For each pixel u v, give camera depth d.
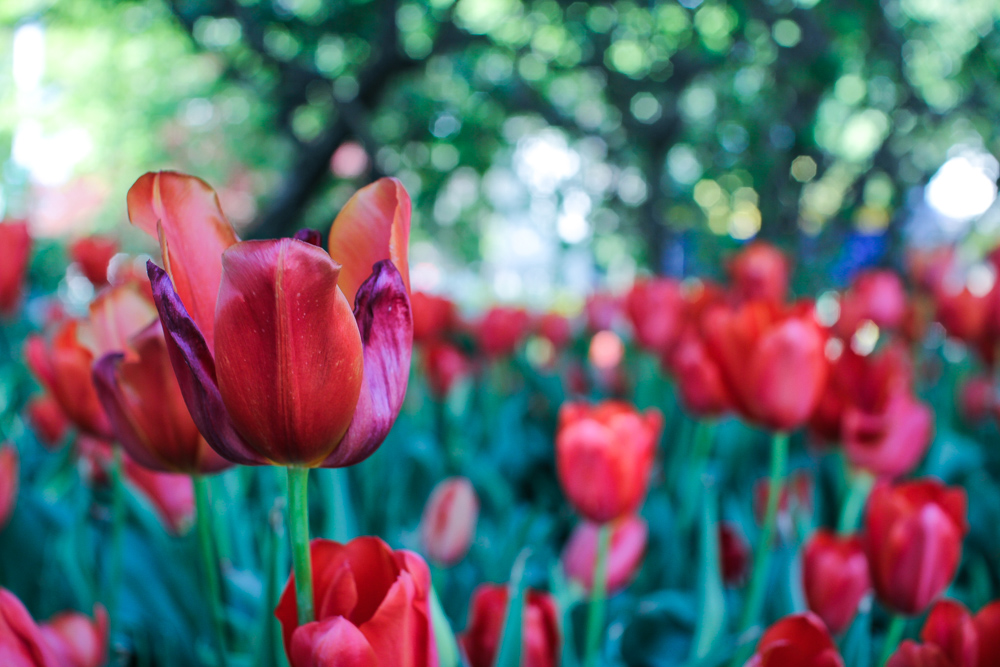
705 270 2.92
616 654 0.73
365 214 0.44
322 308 0.38
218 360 0.40
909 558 0.56
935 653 0.50
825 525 0.92
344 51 3.42
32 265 1.73
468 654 0.56
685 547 0.83
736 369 0.62
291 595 0.45
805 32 2.52
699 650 0.64
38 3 4.36
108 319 0.55
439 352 1.13
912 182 2.60
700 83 3.51
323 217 4.21
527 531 0.77
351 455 0.43
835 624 0.62
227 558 0.69
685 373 0.82
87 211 6.55
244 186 6.61
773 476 0.63
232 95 5.32
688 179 3.67
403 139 3.57
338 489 0.70
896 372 0.68
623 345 1.41
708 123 3.49
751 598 0.64
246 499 0.86
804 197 2.97
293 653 0.43
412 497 0.96
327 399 0.40
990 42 2.82
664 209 3.47
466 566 0.80
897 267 2.19
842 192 2.88
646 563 0.82
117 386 0.49
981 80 2.80
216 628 0.53
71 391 0.57
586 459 0.61
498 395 1.23
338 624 0.41
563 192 4.06
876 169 2.59
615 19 3.20
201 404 0.42
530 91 3.43
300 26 3.04
